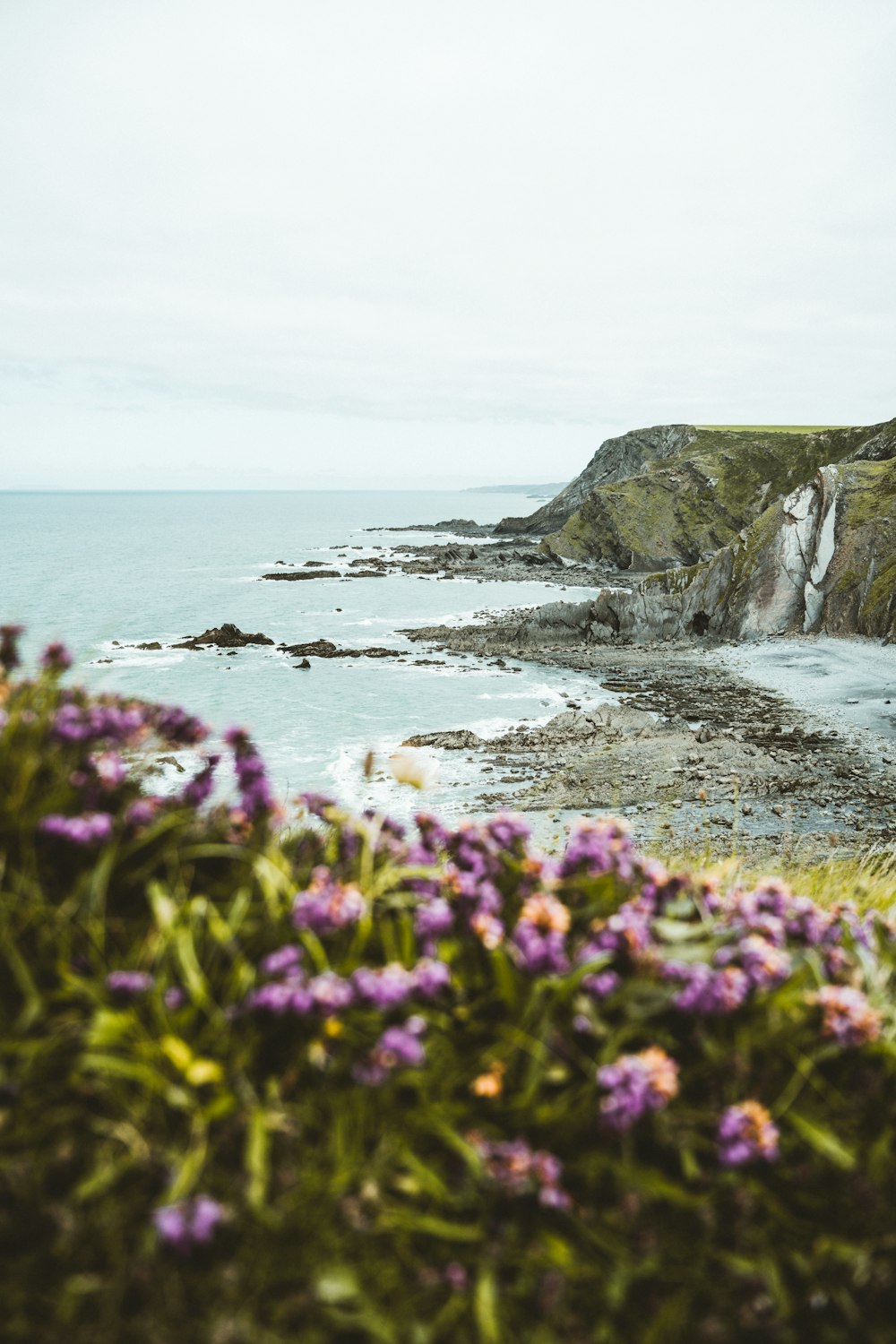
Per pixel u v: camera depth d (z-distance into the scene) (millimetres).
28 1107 2039
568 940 2740
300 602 88312
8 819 2428
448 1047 2359
